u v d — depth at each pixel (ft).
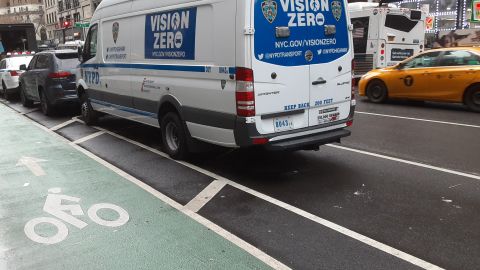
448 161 22.44
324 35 20.18
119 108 29.04
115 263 13.30
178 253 13.82
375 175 20.56
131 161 24.30
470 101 36.86
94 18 31.19
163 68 23.07
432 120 33.40
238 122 18.54
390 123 32.50
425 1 85.35
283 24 18.74
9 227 15.99
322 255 13.43
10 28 70.64
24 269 13.12
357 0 83.20
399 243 13.99
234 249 13.98
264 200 17.97
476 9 74.13
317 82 20.08
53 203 18.22
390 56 53.72
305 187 19.30
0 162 24.77
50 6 290.15
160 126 24.71
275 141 19.08
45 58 41.01
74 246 14.43
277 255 13.52
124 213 17.07
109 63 29.22
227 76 18.79
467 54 36.88
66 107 42.98
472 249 13.50
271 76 18.58
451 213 16.07
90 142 29.35
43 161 24.77
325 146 26.07
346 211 16.57
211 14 19.38
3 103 53.16
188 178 21.06
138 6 24.99
